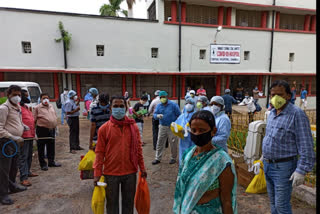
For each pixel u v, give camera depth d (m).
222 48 15.64
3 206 3.48
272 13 16.34
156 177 4.61
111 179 2.61
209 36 15.31
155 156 5.98
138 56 14.09
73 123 6.32
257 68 16.61
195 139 1.63
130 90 14.38
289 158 2.24
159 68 14.58
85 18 12.88
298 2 16.67
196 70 15.34
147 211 2.72
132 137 2.67
